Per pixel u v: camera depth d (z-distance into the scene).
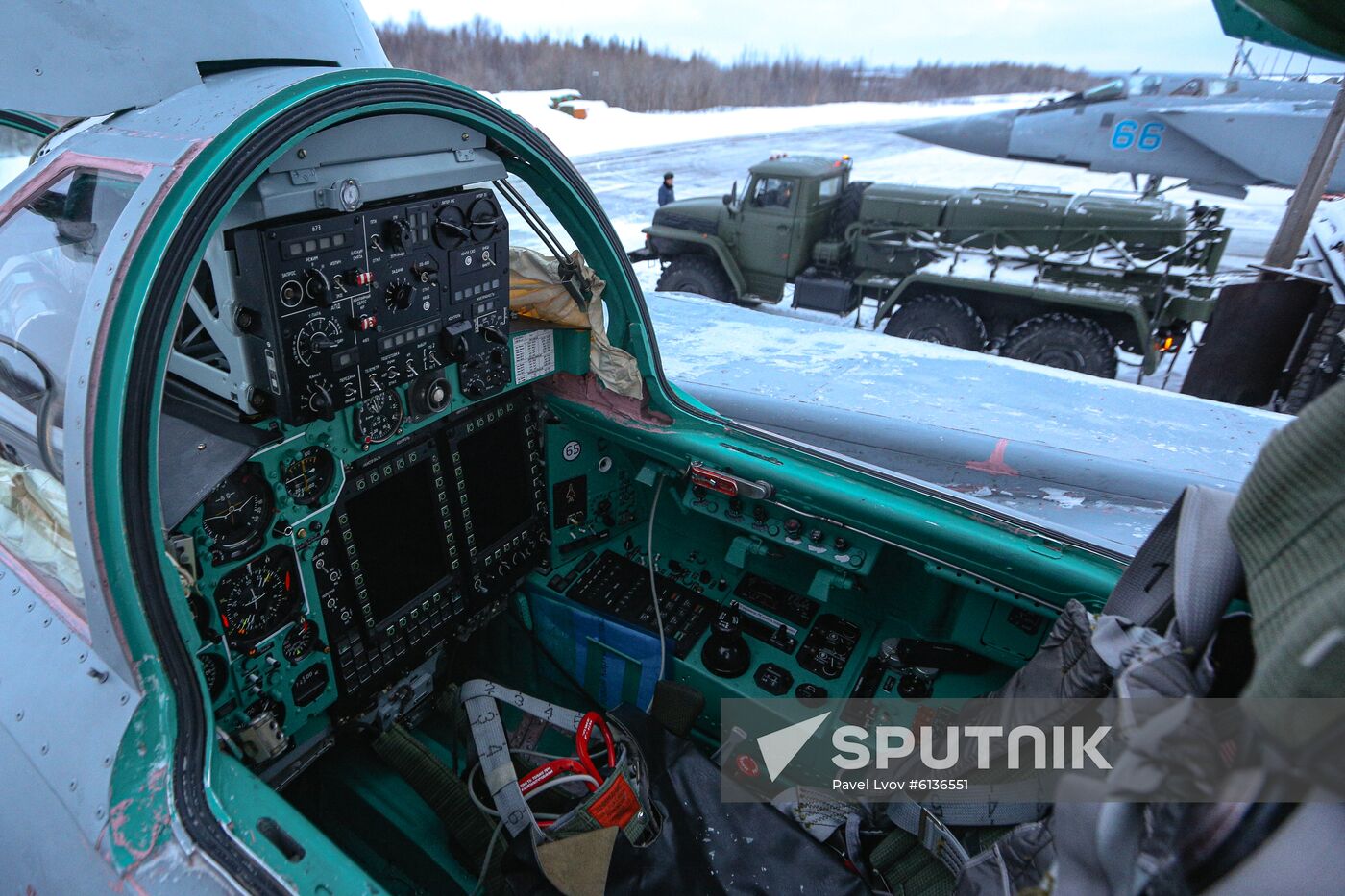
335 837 1.79
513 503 1.97
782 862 1.37
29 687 1.10
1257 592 0.51
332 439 1.44
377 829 1.73
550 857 1.31
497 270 1.65
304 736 1.62
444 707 1.83
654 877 1.33
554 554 2.16
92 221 1.21
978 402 3.51
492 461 1.87
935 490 1.73
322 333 1.31
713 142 20.39
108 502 0.99
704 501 2.04
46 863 0.98
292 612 1.46
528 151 1.56
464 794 1.59
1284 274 4.69
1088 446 3.12
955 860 1.19
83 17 1.36
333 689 1.60
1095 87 9.24
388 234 1.38
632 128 23.62
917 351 4.17
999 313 5.93
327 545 1.50
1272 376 4.89
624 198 11.85
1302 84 8.36
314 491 1.43
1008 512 1.65
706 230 7.01
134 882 0.87
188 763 0.97
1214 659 0.72
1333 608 0.43
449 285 1.55
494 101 1.47
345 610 1.58
